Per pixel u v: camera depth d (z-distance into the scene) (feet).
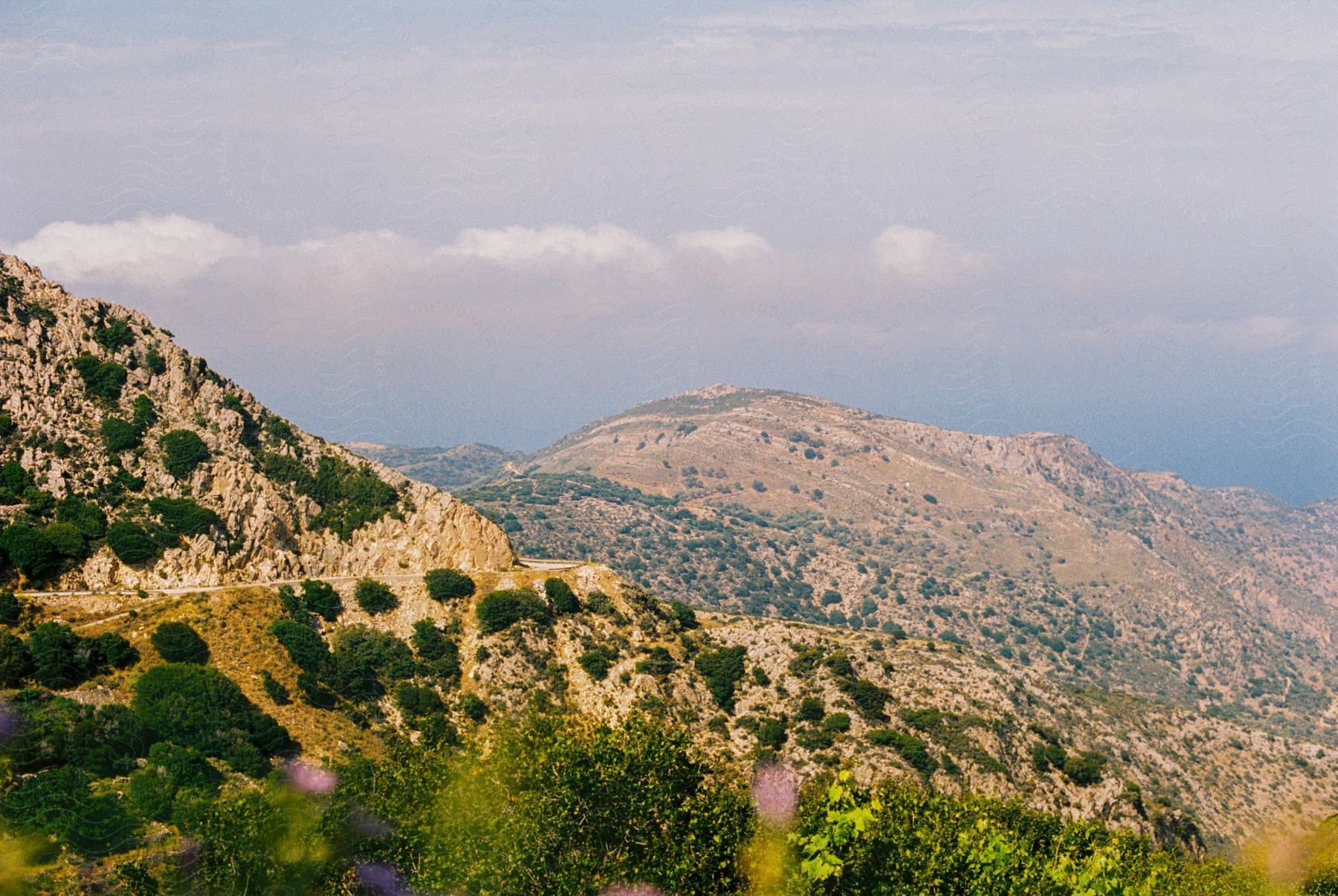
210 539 365.20
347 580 391.86
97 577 342.23
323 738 310.04
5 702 258.78
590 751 192.85
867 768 363.76
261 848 197.47
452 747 333.42
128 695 287.48
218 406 413.39
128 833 217.97
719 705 400.88
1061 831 260.21
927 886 172.24
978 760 385.70
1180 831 397.19
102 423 383.04
